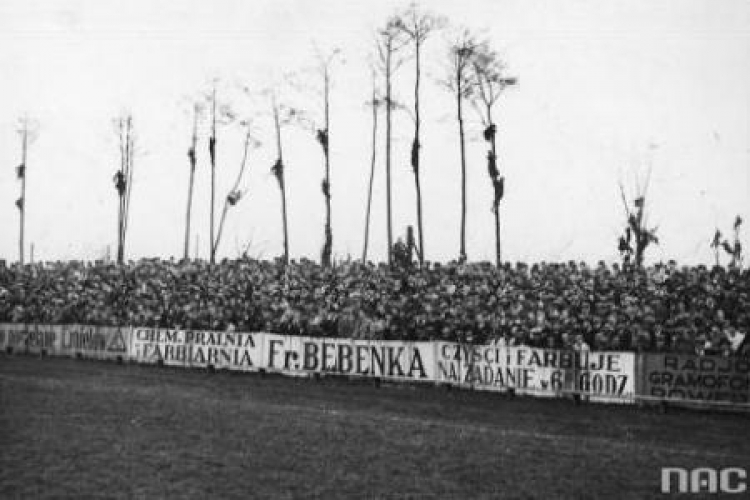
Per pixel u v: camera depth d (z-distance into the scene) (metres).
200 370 30.44
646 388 22.05
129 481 13.59
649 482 13.93
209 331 30.88
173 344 31.73
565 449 16.30
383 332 28.08
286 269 34.66
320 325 29.50
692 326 23.11
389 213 45.47
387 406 22.09
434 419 20.05
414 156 44.81
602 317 24.72
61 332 36.16
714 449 16.80
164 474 14.04
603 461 15.31
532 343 24.89
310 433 17.58
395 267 32.62
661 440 17.77
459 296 28.78
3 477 13.58
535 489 13.49
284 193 51.66
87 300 37.34
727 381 21.14
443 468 14.74
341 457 15.45
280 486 13.50
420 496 13.08
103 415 19.25
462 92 47.03
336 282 32.19
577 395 22.94
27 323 38.09
